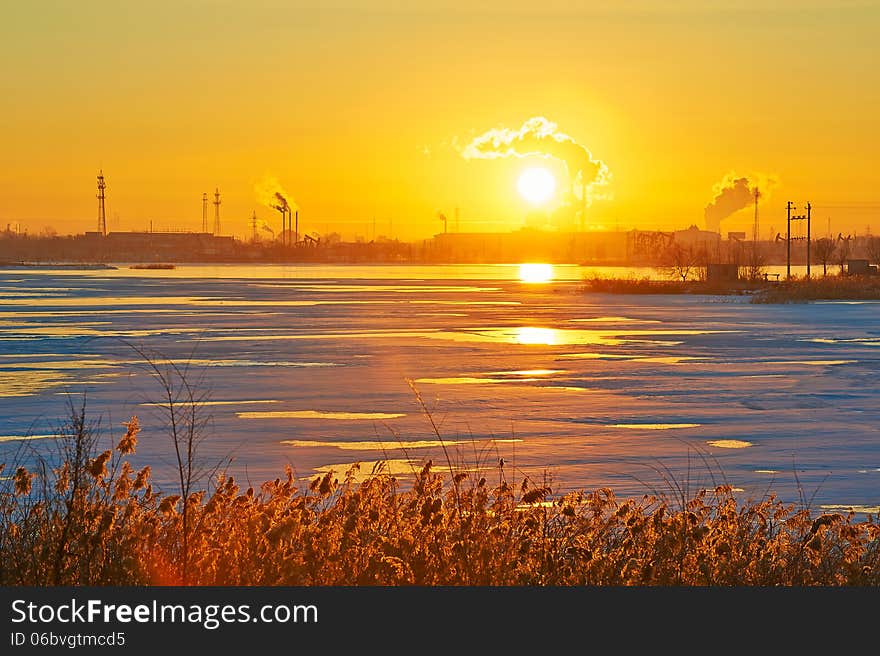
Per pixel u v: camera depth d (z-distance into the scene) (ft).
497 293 382.63
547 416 95.66
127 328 203.72
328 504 36.04
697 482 64.59
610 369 137.28
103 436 78.79
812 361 148.25
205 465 68.28
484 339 184.44
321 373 130.11
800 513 34.06
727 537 30.83
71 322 219.82
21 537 28.71
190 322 222.48
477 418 94.17
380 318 240.73
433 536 28.81
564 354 158.10
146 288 415.03
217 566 28.19
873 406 103.09
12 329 200.03
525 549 28.76
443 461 71.77
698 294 378.53
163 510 28.81
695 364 143.95
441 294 372.79
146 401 101.91
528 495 30.09
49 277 571.28
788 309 284.61
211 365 138.62
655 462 72.54
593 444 80.48
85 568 27.25
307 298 337.52
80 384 116.16
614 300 334.44
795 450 78.07
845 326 218.38
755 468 70.49
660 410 99.86
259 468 68.18
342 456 73.67
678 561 29.25
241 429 85.76
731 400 107.55
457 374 130.52
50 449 71.77
